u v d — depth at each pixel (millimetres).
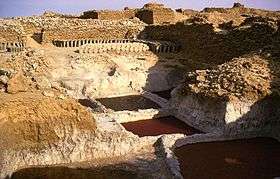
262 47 26266
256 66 22766
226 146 19016
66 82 26891
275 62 23250
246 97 20500
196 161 17078
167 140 18438
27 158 15133
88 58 30328
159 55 33688
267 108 20812
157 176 15297
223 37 30203
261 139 20312
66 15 48125
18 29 34188
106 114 21391
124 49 33625
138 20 43344
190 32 33750
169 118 23203
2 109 14883
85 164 15938
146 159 16844
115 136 17109
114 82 28406
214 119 20594
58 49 33562
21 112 15320
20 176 14477
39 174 14617
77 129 16266
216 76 22734
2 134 14336
